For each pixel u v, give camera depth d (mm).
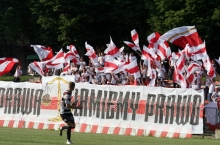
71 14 113375
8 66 55000
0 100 46938
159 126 40625
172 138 38750
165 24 102812
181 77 46938
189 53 48938
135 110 41625
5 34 122750
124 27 115125
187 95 40031
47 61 54906
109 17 114188
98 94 43031
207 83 53188
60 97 44500
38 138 34000
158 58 52375
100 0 112625
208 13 101000
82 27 111812
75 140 33594
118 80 53812
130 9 112750
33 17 120750
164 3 106188
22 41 129375
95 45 115812
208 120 40312
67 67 56594
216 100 46906
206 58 49094
